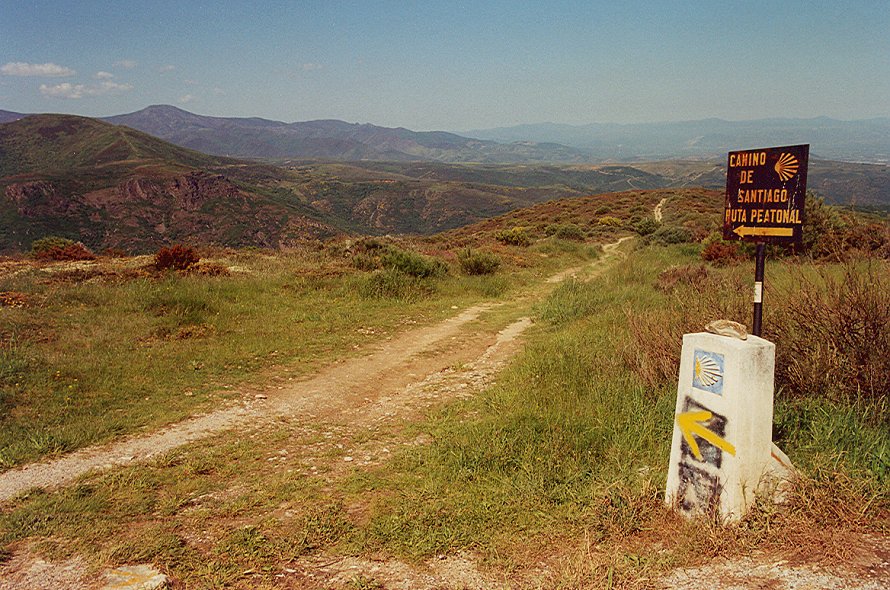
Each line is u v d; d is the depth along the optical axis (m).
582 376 6.93
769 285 6.68
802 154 3.75
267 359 8.93
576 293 13.95
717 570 3.06
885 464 3.77
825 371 4.86
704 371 3.58
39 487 4.65
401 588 3.14
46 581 3.25
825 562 3.01
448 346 10.03
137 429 6.07
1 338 8.74
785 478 3.59
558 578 3.12
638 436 4.94
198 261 16.03
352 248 21.33
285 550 3.56
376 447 5.57
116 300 11.49
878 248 7.34
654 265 18.47
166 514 4.15
